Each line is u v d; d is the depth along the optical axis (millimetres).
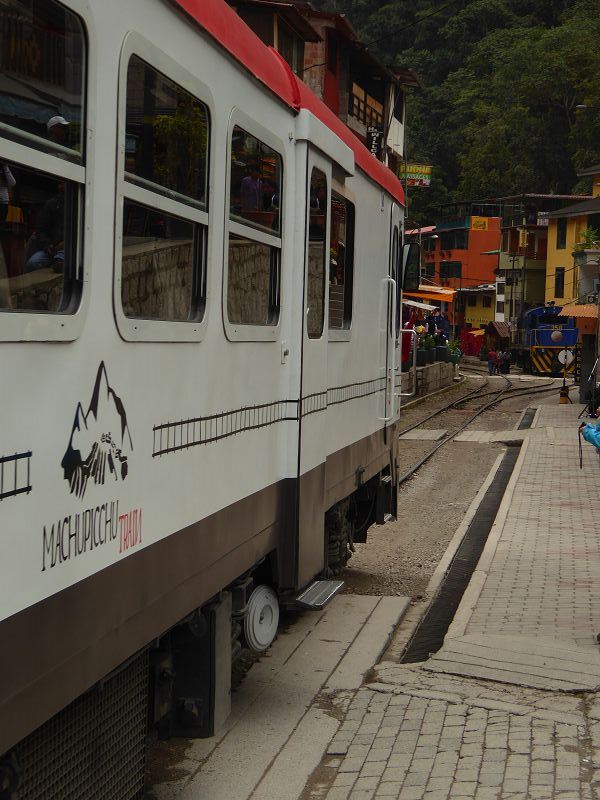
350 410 8148
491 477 18125
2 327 2877
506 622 7938
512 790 4918
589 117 71375
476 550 11938
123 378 3775
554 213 61406
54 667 3260
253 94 5367
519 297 72500
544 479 17250
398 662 7336
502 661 6887
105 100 3520
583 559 10547
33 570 3102
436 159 89062
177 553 4422
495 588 9156
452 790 4949
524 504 14547
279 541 6203
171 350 4285
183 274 4473
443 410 33312
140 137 3859
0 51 2869
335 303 7539
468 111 86312
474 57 88062
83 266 3400
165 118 4113
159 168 4070
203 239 4672
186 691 5434
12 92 2938
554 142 78250
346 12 90625
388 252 9695
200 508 4727
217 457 4965
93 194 3459
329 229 6965
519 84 81750
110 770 4188
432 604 9234
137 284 3924
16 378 2984
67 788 3758
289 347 6230
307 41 33844
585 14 83688
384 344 9633
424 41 93312
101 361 3572
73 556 3375
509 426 28562
